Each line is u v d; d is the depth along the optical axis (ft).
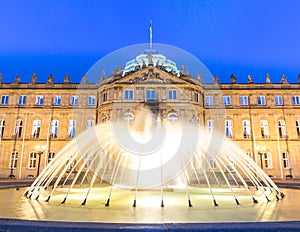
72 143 70.28
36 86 192.03
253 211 33.12
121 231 19.29
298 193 55.72
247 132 188.24
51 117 187.52
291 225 20.13
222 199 45.88
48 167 60.70
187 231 19.36
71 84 192.75
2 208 34.30
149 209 34.73
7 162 179.01
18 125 187.42
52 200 43.32
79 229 19.44
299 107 188.24
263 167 174.50
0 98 190.29
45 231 19.52
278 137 183.11
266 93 192.13
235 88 193.36
